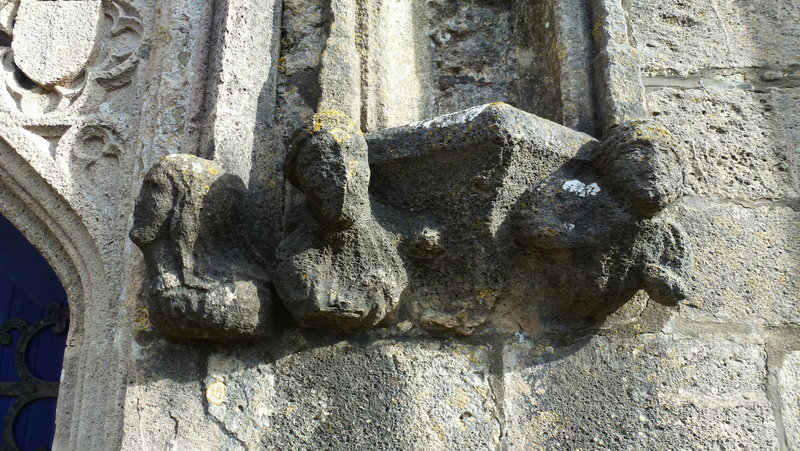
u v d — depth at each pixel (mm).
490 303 1614
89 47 1903
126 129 1824
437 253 1603
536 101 1814
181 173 1568
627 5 1877
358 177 1519
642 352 1629
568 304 1611
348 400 1588
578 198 1571
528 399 1598
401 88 1828
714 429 1605
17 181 1810
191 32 1804
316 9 1854
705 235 1729
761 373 1659
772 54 1886
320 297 1548
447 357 1615
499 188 1570
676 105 1817
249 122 1720
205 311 1537
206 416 1581
